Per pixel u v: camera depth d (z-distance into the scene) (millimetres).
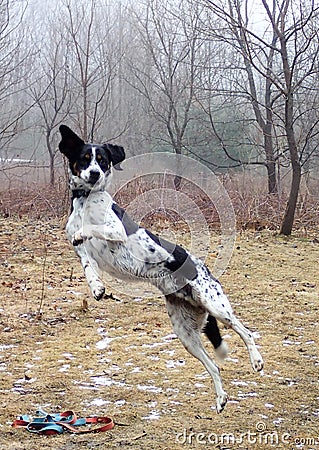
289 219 14703
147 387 5734
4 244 13156
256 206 15602
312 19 15273
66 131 5031
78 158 5000
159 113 22688
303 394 5605
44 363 6371
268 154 16984
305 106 19781
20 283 9953
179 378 5949
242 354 6648
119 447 4527
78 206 4945
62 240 13742
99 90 24828
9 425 4898
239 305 8789
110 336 7312
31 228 15164
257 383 5855
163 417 5078
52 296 9125
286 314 8312
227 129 21641
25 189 18859
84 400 5430
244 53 15062
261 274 10844
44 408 5266
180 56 20797
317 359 6566
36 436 4703
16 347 6906
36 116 28531
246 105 21844
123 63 26688
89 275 4742
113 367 6262
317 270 11211
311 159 18172
